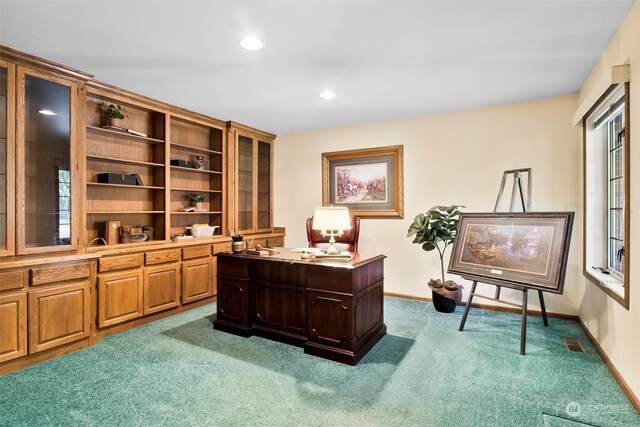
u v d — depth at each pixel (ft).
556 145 11.94
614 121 9.57
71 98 9.30
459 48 8.36
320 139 16.81
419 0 6.44
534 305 12.37
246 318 10.34
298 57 8.84
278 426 6.02
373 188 15.42
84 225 9.72
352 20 7.13
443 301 12.53
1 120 8.11
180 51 8.50
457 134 13.61
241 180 16.28
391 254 15.01
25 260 8.14
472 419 6.24
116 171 11.87
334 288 8.71
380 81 10.48
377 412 6.45
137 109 12.30
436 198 14.02
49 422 6.11
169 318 11.93
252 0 6.42
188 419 6.22
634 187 6.77
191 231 14.16
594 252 10.30
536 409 6.54
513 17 7.00
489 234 10.77
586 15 6.93
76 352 9.09
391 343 9.75
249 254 10.41
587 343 9.68
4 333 7.83
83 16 6.94
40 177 8.95
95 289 9.91
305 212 17.28
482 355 8.93
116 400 6.82
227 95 11.72
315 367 8.27
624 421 6.18
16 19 7.02
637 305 6.60
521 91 11.39
